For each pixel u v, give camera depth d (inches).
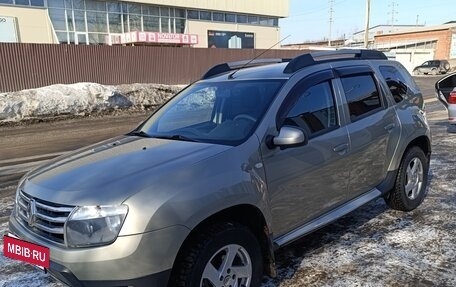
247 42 1576.0
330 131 140.8
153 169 102.7
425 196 204.1
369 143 156.3
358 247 150.8
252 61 177.3
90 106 637.3
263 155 118.6
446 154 289.6
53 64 718.5
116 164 109.2
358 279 128.3
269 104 127.7
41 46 700.7
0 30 965.8
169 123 145.3
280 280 129.6
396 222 173.3
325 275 131.7
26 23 1002.1
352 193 152.9
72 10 1076.5
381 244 152.6
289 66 142.1
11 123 539.5
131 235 90.5
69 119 590.2
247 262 111.4
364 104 160.1
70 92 634.8
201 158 107.8
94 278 91.0
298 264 139.6
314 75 143.3
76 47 744.3
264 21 1621.6
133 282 91.0
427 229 164.7
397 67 191.0
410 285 124.0
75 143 409.1
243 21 1550.2
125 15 1197.7
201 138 126.6
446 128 399.9
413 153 180.9
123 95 703.7
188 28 1378.0
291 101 132.0
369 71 169.0
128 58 820.0
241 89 141.3
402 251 146.3
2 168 304.0
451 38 1936.5
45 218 98.8
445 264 135.9
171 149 117.3
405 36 2156.7
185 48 914.7
